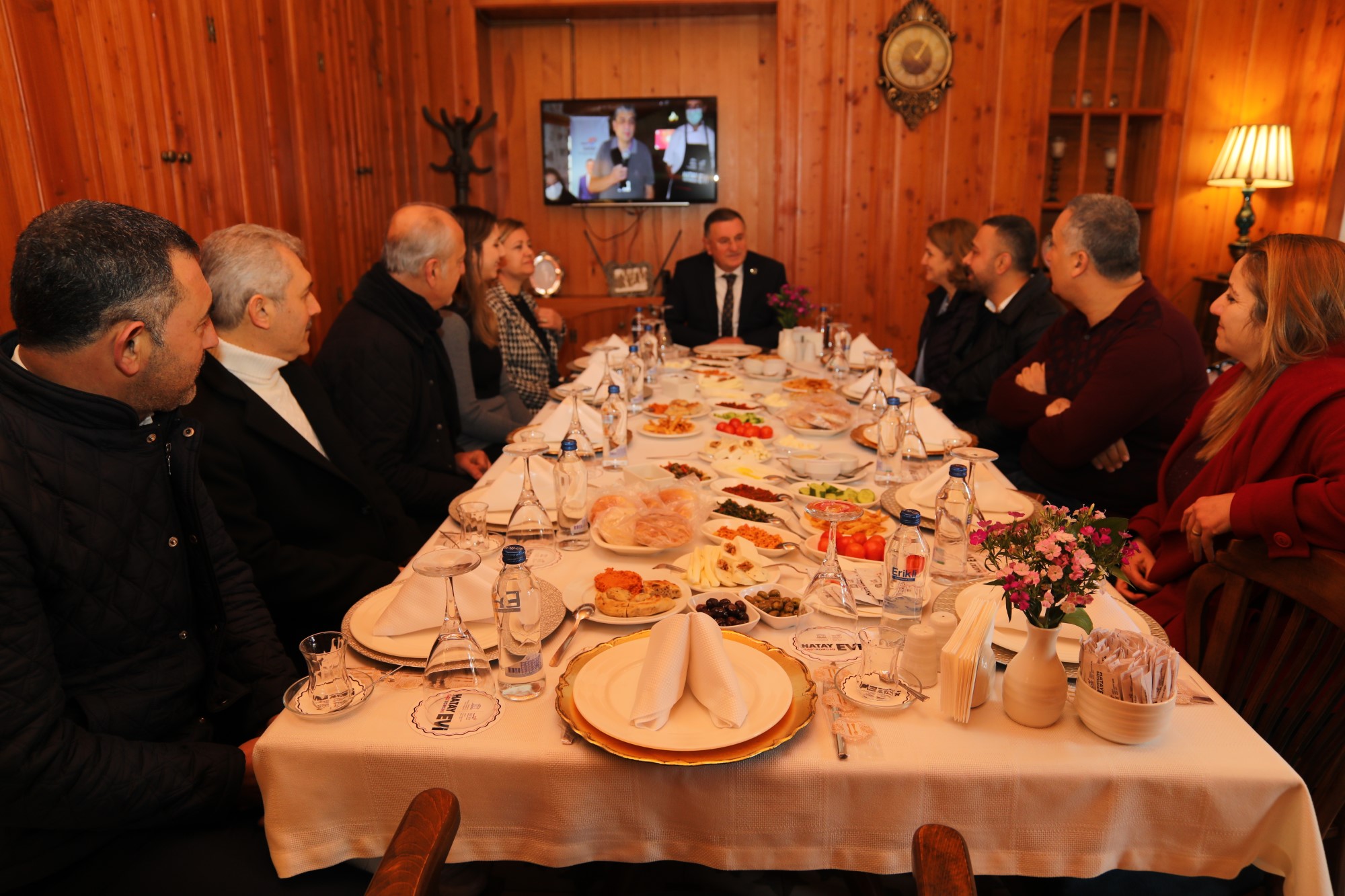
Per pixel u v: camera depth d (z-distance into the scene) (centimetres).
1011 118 516
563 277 570
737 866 101
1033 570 99
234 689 142
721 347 408
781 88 520
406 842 87
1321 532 129
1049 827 97
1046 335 274
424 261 245
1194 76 515
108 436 121
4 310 235
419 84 525
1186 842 97
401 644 120
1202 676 138
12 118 236
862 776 97
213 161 330
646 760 95
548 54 545
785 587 137
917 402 242
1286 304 157
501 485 177
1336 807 121
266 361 195
